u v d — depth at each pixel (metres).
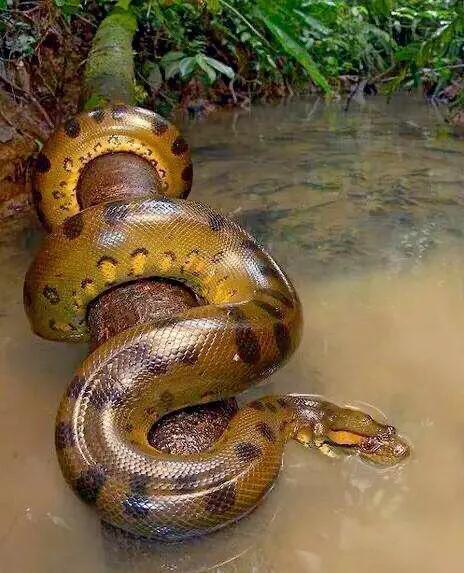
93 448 0.99
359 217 2.18
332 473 1.13
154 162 1.83
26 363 1.39
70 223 1.30
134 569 0.96
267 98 4.35
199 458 1.01
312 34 4.51
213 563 0.97
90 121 1.77
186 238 1.30
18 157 2.15
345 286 1.71
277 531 1.01
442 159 2.89
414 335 1.50
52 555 0.98
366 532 1.01
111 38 2.57
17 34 2.56
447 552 0.98
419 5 5.13
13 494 1.08
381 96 4.67
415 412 1.25
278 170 2.70
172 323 1.09
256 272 1.27
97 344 1.21
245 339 1.10
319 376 1.36
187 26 3.79
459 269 1.80
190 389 1.08
